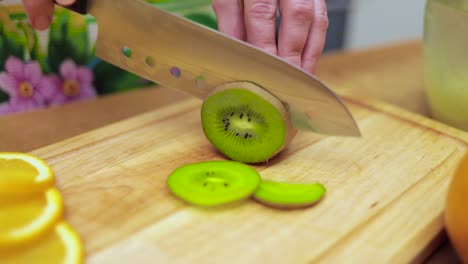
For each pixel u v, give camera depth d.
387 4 0.82
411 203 0.36
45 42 0.51
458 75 0.45
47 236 0.32
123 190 0.37
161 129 0.43
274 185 0.37
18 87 0.51
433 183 0.38
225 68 0.39
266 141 0.39
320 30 0.40
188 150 0.41
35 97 0.52
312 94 0.38
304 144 0.42
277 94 0.38
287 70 0.38
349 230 0.34
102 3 0.40
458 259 0.34
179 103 0.47
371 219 0.35
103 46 0.41
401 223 0.35
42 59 0.51
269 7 0.38
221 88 0.39
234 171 0.38
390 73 0.59
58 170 0.38
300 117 0.39
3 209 0.33
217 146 0.40
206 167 0.38
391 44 0.67
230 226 0.34
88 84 0.54
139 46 0.41
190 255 0.32
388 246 0.33
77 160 0.39
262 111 0.38
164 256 0.32
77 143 0.41
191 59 0.40
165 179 0.38
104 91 0.56
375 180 0.39
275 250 0.33
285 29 0.39
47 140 0.44
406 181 0.39
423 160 0.41
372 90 0.55
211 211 0.35
